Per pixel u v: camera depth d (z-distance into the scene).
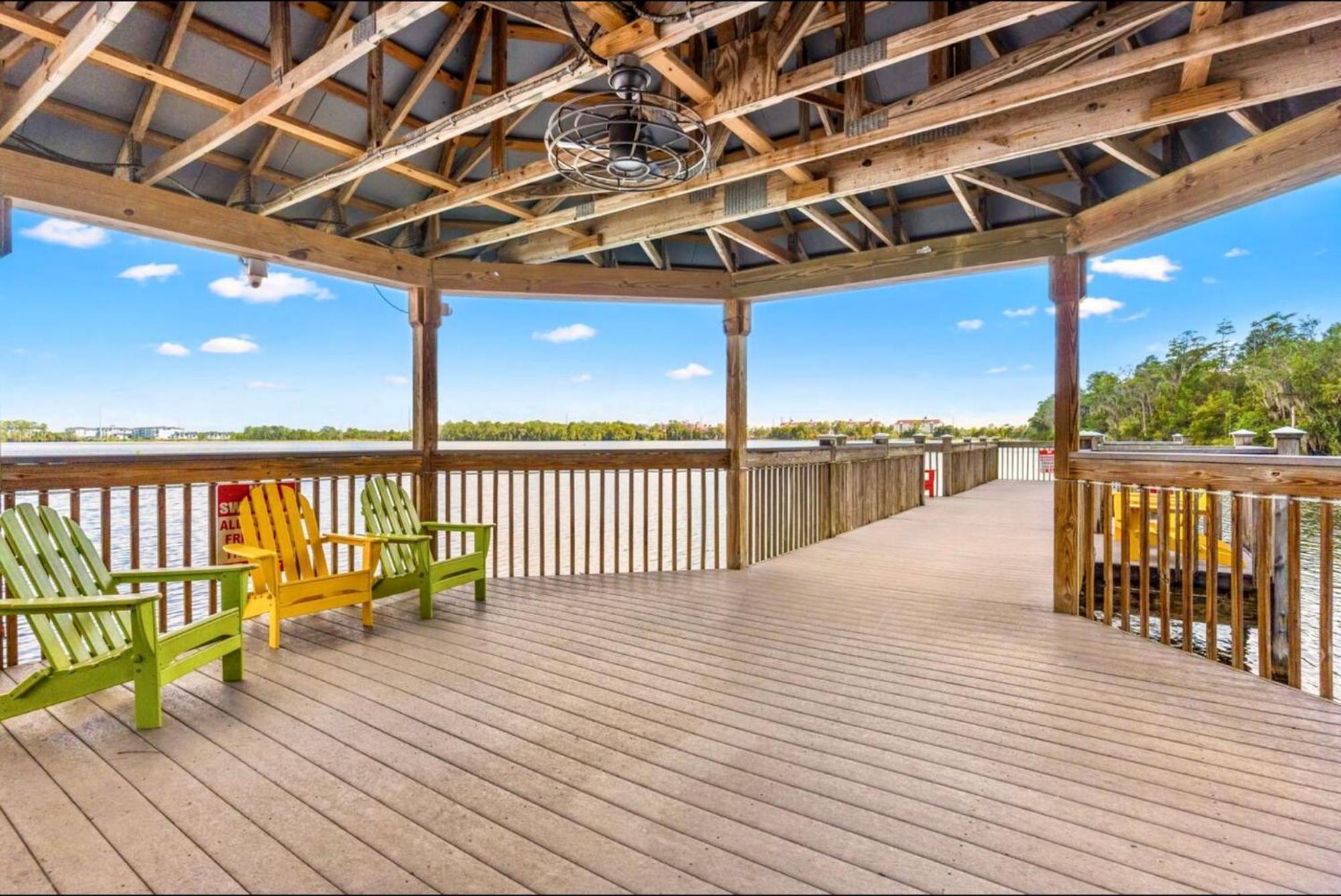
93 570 2.91
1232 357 10.72
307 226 4.66
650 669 3.19
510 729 2.53
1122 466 3.80
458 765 2.25
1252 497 3.60
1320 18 2.23
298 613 3.50
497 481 5.24
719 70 3.11
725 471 5.70
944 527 7.99
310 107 4.00
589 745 2.40
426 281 5.11
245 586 3.31
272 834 1.85
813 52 3.90
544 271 5.35
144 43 3.39
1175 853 1.78
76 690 2.45
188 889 1.63
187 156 3.48
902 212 4.98
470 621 4.00
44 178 3.39
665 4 2.39
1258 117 3.08
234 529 3.88
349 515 4.64
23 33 2.99
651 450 5.47
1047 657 3.38
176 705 2.73
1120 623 4.02
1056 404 4.20
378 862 1.73
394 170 3.98
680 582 5.11
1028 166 4.36
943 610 4.29
